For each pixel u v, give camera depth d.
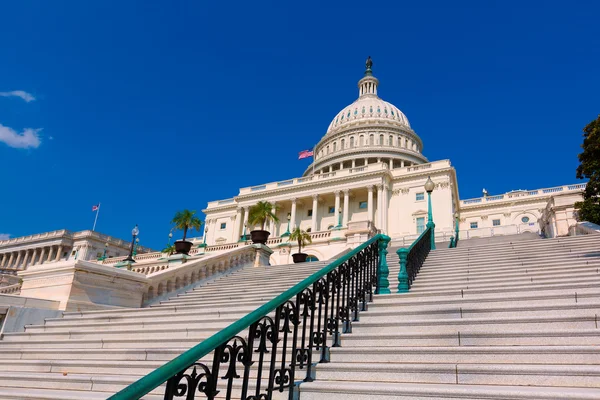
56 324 8.87
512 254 10.87
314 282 4.51
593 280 6.68
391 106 88.69
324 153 84.75
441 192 50.16
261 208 31.56
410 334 4.98
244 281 13.23
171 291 12.67
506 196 62.69
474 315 5.47
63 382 5.54
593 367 3.71
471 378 3.94
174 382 2.46
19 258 75.06
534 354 4.18
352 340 5.19
